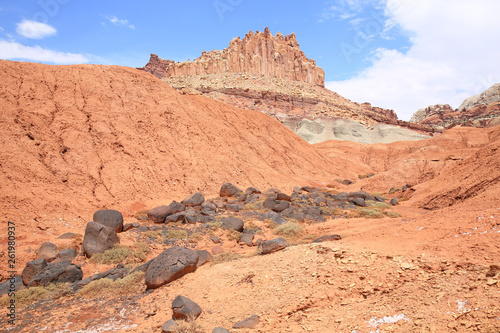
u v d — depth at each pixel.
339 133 118.56
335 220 21.36
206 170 30.17
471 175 23.48
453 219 9.06
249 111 52.06
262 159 40.25
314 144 104.56
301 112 136.25
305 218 21.36
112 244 13.15
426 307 5.15
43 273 10.39
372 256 7.56
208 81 158.75
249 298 7.73
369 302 6.01
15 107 23.59
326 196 30.11
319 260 8.34
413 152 82.56
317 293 6.92
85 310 8.55
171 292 9.12
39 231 14.77
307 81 196.25
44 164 20.97
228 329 6.45
